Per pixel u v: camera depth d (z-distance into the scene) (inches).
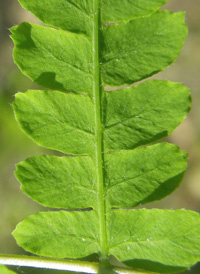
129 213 2.5
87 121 2.5
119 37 2.4
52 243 2.5
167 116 2.4
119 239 2.5
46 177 2.5
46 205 2.5
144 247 2.5
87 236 2.5
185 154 2.5
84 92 2.5
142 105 2.4
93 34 2.4
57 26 2.4
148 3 2.4
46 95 2.4
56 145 2.5
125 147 2.5
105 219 2.5
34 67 2.4
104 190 2.5
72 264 2.5
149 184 2.5
